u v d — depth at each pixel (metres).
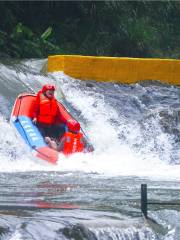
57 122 32.69
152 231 15.97
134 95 38.62
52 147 30.31
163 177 25.58
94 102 36.50
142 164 30.36
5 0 50.75
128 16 55.97
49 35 52.84
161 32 58.06
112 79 39.72
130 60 40.16
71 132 31.61
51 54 51.06
